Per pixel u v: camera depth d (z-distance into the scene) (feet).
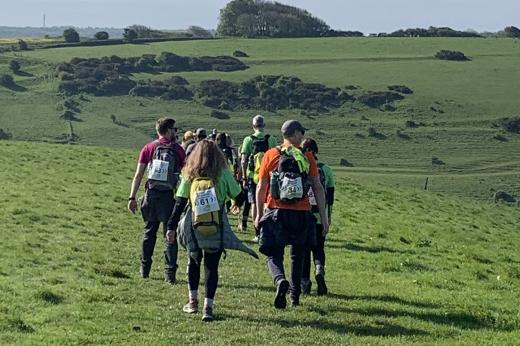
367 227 114.42
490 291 70.95
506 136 558.15
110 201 113.19
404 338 47.03
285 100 627.87
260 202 50.72
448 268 84.38
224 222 48.16
